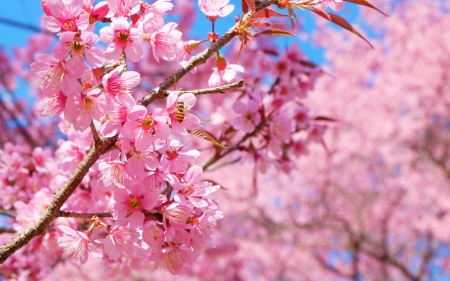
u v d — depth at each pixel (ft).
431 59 35.78
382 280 40.75
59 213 5.48
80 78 5.12
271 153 11.10
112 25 5.34
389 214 40.70
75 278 28.27
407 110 40.04
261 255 40.78
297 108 11.54
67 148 8.64
